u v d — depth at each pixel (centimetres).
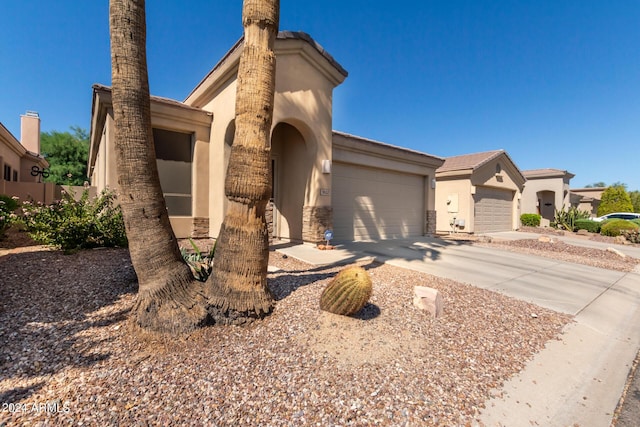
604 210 2792
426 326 451
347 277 444
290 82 936
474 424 277
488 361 381
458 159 2109
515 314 537
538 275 841
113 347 360
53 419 254
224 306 416
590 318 557
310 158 1018
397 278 686
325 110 1039
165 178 965
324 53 989
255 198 430
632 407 322
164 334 381
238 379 313
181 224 977
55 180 3038
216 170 972
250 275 433
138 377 310
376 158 1320
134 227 404
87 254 673
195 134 999
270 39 444
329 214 1049
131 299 480
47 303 449
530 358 401
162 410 268
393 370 342
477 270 845
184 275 429
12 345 351
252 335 400
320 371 332
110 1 397
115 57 396
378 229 1366
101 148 1131
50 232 681
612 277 874
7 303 439
